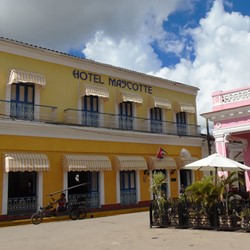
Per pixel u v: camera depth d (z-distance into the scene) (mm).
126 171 23531
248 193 15266
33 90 19594
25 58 19422
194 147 28109
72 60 21500
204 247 9023
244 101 16516
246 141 19047
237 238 10094
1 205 17359
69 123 20484
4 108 18078
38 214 17172
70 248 9773
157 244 9773
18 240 11789
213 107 17594
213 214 11891
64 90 20922
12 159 17453
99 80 22844
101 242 10578
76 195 20375
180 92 28469
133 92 24797
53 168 19547
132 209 22359
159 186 14406
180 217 12633
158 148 25391
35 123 18734
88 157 20797
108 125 22703
